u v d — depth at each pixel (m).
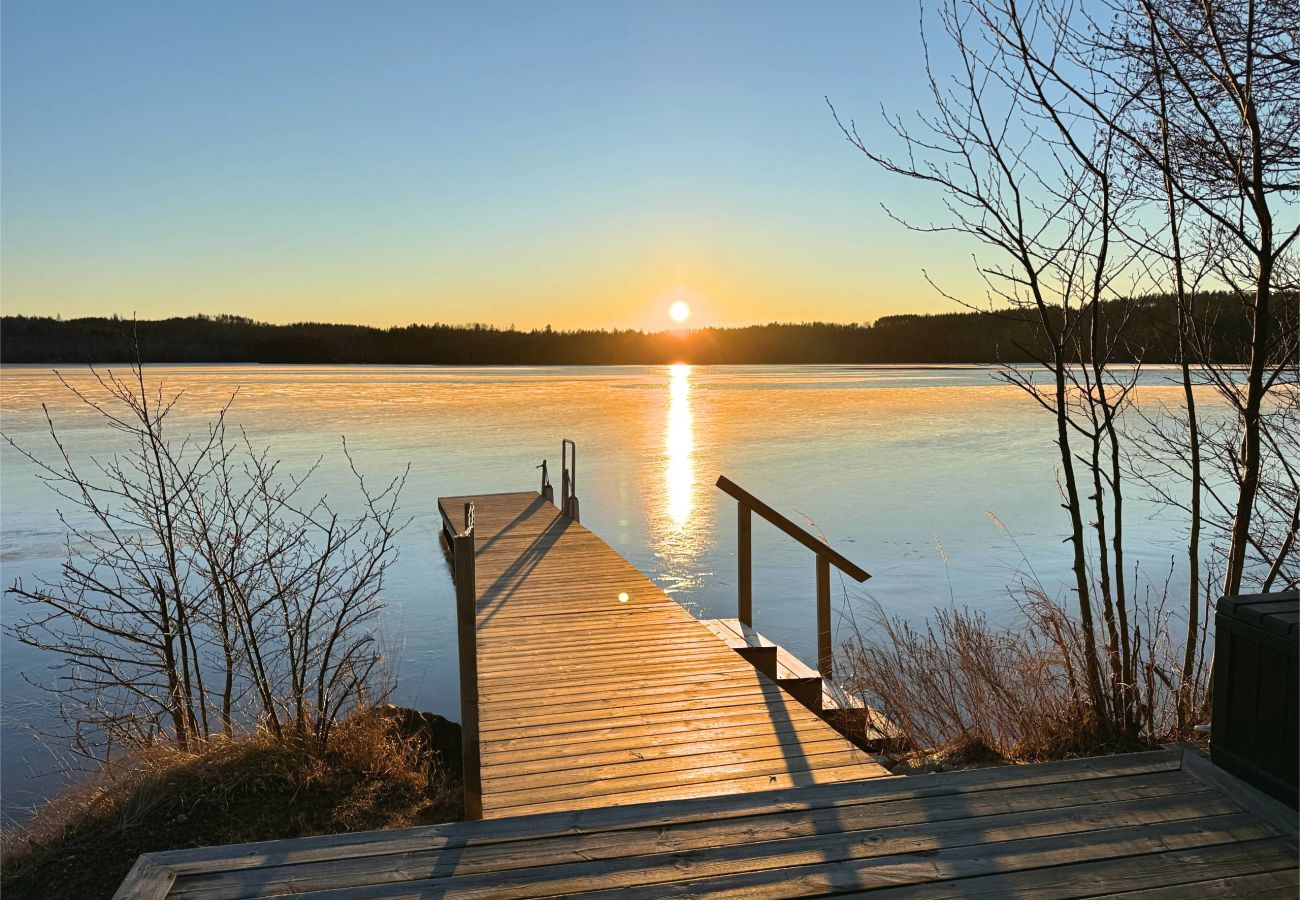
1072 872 2.56
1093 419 4.36
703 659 5.97
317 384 78.44
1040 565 12.33
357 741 5.32
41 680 8.32
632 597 7.80
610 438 31.45
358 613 10.30
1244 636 2.92
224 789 4.65
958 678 5.29
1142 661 4.44
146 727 6.11
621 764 4.25
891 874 2.56
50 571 12.07
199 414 41.06
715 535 15.21
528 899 2.47
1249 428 4.21
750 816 2.91
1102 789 3.03
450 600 11.41
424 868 2.62
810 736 4.61
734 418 40.66
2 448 27.53
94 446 27.56
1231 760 2.99
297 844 2.74
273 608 8.95
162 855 2.67
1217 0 3.94
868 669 5.76
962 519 15.99
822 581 6.99
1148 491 17.33
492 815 3.72
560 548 10.27
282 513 16.55
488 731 4.69
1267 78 4.00
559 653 6.12
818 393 63.09
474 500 15.14
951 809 2.92
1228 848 2.66
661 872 2.60
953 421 38.75
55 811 4.73
